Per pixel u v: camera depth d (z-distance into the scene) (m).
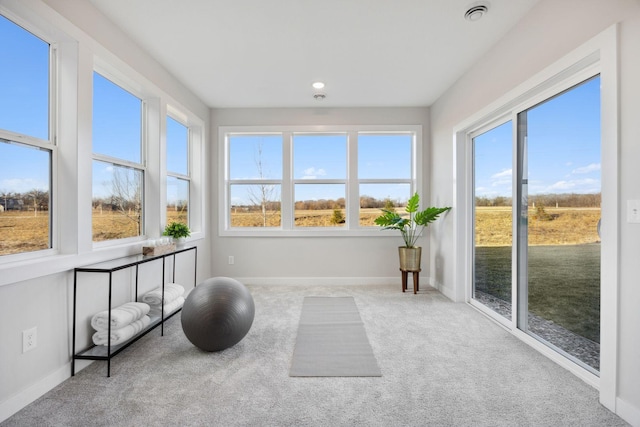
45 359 1.79
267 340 2.52
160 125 3.04
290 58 2.98
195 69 3.19
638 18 1.47
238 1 2.15
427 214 3.71
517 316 2.59
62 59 2.01
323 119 4.41
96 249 2.21
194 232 3.97
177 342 2.48
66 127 2.01
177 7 2.21
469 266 3.48
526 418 1.57
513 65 2.45
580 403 1.69
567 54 1.88
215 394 1.78
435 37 2.62
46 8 1.77
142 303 2.42
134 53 2.64
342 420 1.56
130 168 2.81
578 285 1.98
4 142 1.70
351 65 3.13
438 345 2.42
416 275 3.91
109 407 1.66
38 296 1.75
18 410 1.62
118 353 2.13
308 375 1.98
